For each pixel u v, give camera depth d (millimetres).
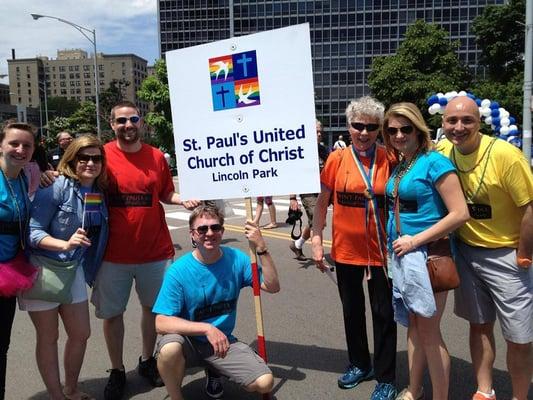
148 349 3740
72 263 3092
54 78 149125
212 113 3172
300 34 2912
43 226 3080
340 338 4496
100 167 3232
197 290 3223
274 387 3604
